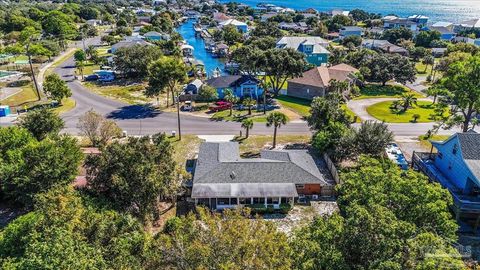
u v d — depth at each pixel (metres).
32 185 30.75
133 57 90.50
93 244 21.45
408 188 22.80
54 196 25.45
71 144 35.81
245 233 19.77
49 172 31.09
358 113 66.88
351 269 18.23
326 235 19.56
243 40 136.25
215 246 18.92
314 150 49.12
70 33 148.75
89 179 31.91
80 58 101.62
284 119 49.31
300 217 35.91
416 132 57.97
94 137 47.44
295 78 77.56
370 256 18.22
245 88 74.81
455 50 107.56
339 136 44.44
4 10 183.75
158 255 20.34
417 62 117.25
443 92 55.19
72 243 19.23
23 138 37.31
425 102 74.81
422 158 43.81
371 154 42.41
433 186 24.22
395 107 70.12
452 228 21.83
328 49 118.19
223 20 189.00
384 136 42.94
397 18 187.00
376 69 87.56
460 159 36.28
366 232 18.52
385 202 22.25
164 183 32.19
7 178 31.55
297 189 39.28
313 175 39.41
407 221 21.12
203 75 92.56
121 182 29.38
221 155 42.22
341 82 73.25
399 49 122.94
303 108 69.31
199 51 131.38
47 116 43.88
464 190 35.38
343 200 26.38
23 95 73.50
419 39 137.38
